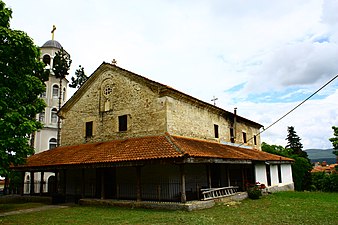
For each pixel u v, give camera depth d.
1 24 13.73
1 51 13.18
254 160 20.59
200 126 20.67
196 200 15.16
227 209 13.97
